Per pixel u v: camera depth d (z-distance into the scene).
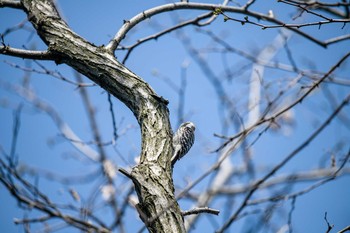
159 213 5.30
